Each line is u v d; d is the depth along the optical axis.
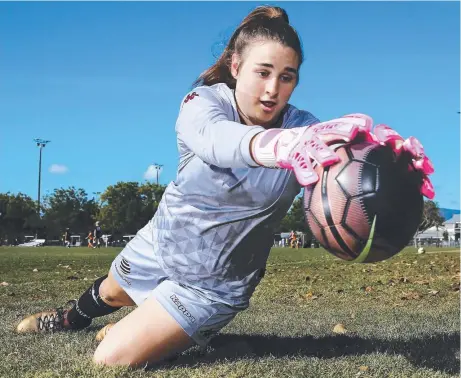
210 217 3.52
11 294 8.07
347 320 5.55
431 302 7.18
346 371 3.48
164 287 3.60
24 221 78.62
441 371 3.59
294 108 3.68
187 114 3.16
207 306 3.59
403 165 2.68
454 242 60.28
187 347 3.65
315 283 9.70
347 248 2.70
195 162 3.49
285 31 3.21
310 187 2.75
